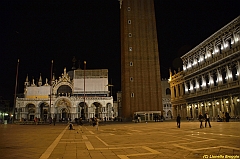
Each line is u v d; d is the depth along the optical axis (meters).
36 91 107.12
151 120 68.50
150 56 75.62
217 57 58.03
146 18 78.62
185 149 12.47
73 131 30.03
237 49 49.28
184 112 80.56
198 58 70.00
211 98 60.69
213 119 53.81
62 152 12.30
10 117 112.56
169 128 30.89
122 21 82.38
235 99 50.25
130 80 73.25
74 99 99.31
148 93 72.81
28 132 28.44
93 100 99.81
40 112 102.31
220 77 56.81
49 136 22.30
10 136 22.42
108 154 11.54
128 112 71.12
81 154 11.64
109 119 96.75
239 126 29.61
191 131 24.39
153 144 14.81
